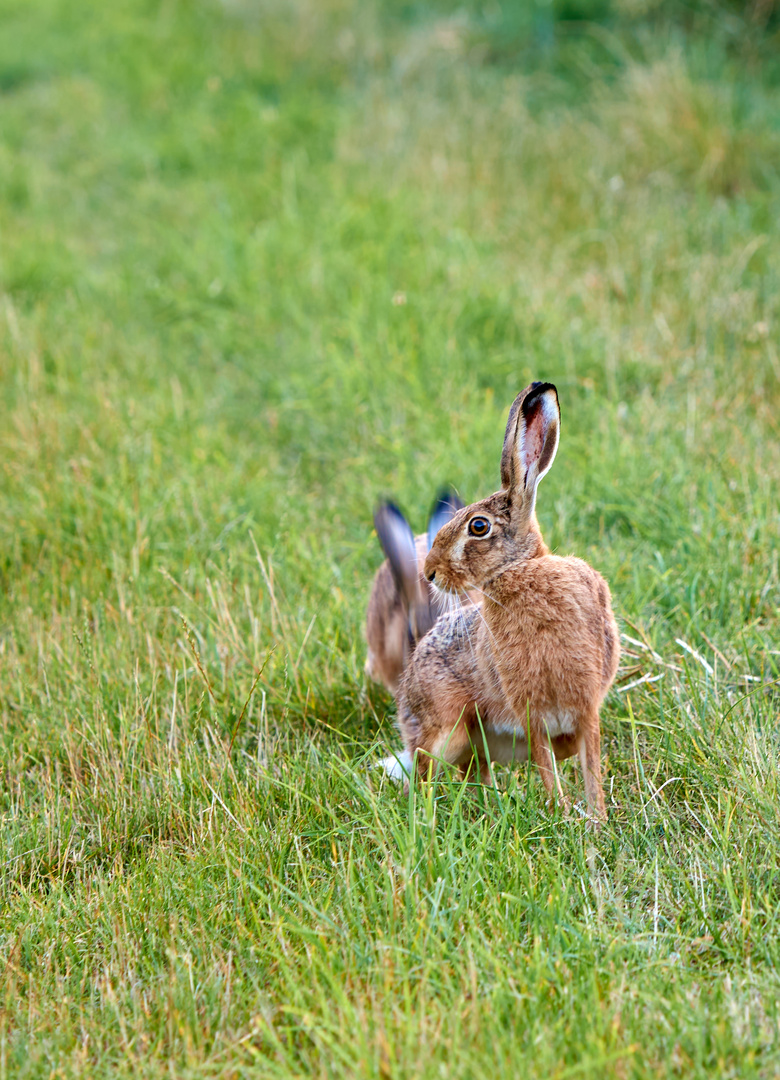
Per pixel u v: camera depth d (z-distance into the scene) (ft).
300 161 93.97
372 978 28.27
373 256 76.23
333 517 53.93
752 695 37.11
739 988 27.35
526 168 85.56
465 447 55.47
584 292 69.41
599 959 28.17
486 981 27.71
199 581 48.34
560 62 99.19
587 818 33.24
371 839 33.91
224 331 71.97
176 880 33.06
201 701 41.16
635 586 43.70
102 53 119.55
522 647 33.01
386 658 41.52
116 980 30.12
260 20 118.62
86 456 58.13
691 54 91.40
